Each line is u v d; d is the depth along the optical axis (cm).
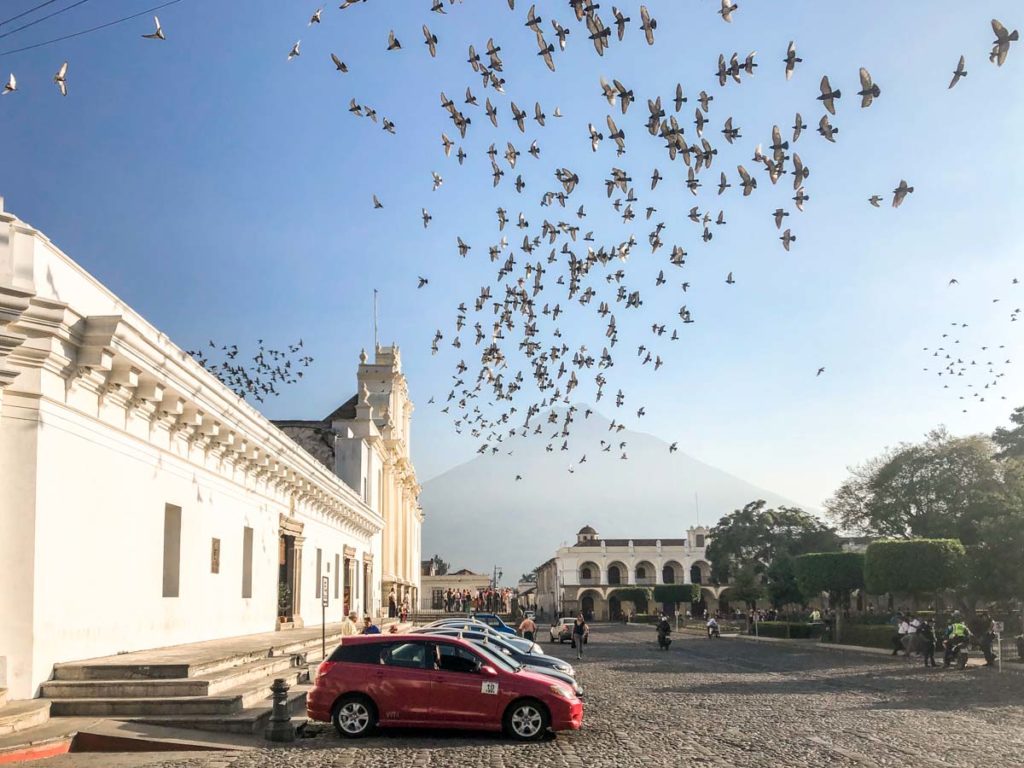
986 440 5616
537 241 2133
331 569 4472
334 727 1639
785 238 1350
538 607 16512
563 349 2684
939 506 5619
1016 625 4766
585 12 1181
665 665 3678
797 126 1241
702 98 1348
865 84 1137
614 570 12912
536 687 1570
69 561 1717
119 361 1823
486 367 2805
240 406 2611
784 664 3703
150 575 2127
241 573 2878
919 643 3956
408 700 1561
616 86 1280
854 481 6656
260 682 1878
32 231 1583
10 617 1560
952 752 1486
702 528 13125
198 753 1396
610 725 1805
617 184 1612
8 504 1573
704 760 1396
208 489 2558
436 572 17612
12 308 1533
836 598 5647
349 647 1603
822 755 1452
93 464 1825
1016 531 4244
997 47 1002
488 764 1336
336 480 4284
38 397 1611
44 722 1504
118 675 1684
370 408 6231
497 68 1327
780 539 9888
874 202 1234
